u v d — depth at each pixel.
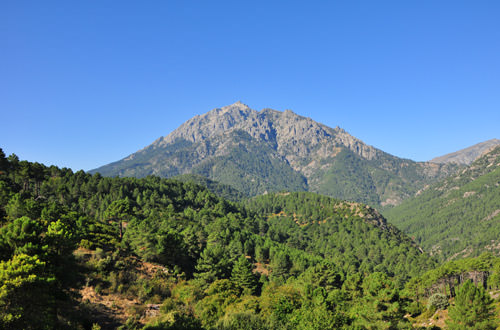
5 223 61.91
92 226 75.88
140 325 39.88
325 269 88.19
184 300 52.31
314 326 37.56
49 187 136.62
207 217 170.88
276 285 77.94
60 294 32.44
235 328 38.03
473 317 46.12
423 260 183.25
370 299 51.22
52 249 34.44
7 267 26.58
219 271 73.94
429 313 75.00
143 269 62.91
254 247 134.12
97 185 168.38
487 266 99.56
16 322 25.28
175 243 73.38
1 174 117.69
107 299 45.50
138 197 168.12
